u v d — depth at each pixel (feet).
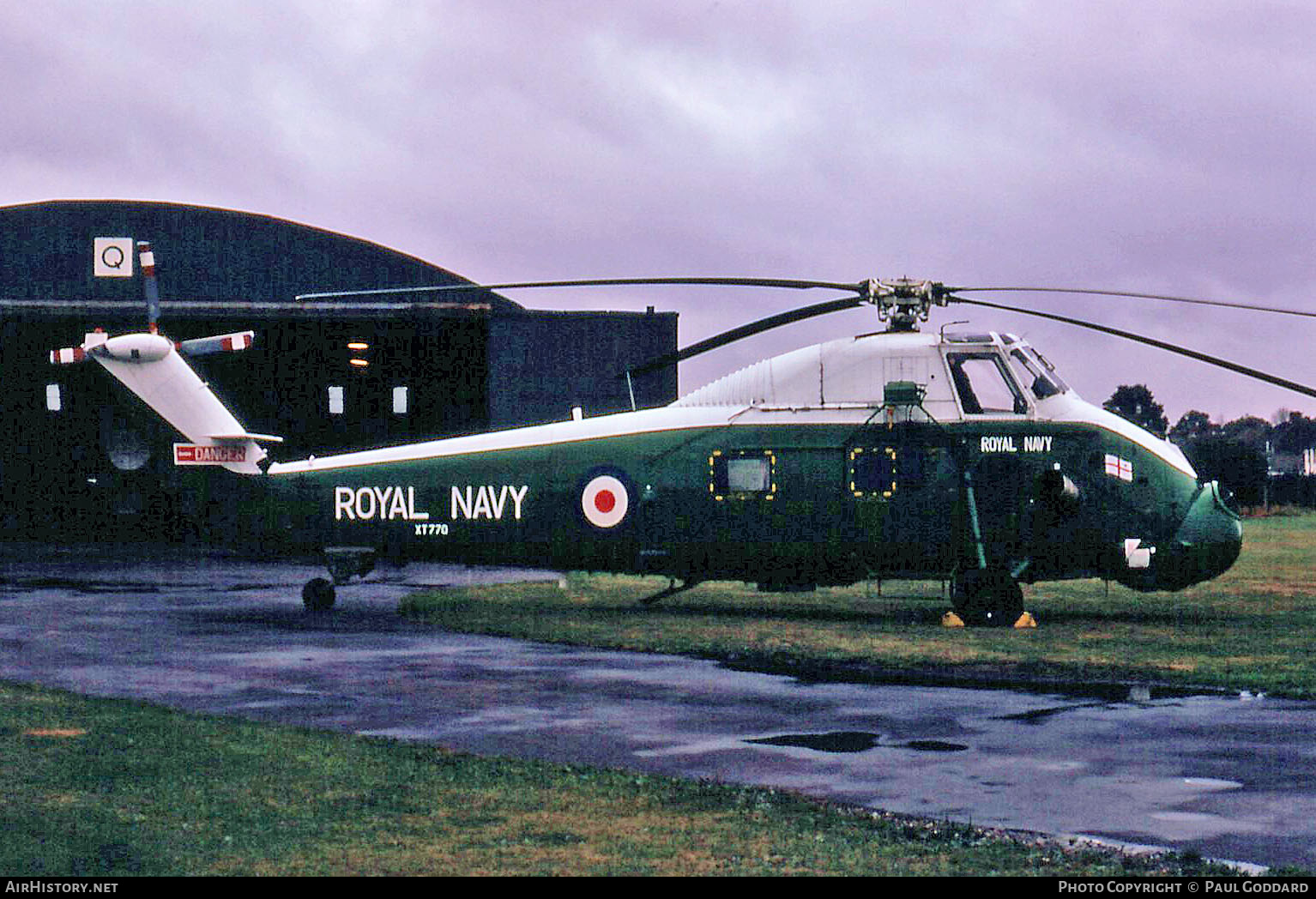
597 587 88.22
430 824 26.02
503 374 122.31
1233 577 95.76
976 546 64.13
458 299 125.29
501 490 69.51
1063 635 58.70
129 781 29.30
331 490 70.85
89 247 116.06
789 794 28.60
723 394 69.00
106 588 85.30
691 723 37.68
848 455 66.23
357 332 127.03
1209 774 31.22
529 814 26.78
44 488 135.23
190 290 118.32
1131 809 27.89
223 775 29.94
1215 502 66.08
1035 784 30.17
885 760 32.76
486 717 38.58
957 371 66.13
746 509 67.00
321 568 106.83
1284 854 24.56
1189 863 23.76
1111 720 38.24
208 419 71.87
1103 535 65.21
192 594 81.51
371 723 37.58
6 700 40.27
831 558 66.74
